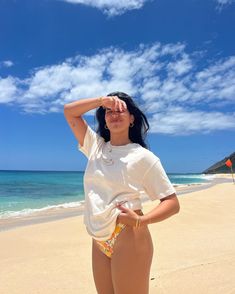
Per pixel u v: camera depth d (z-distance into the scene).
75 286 5.09
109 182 2.69
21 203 20.00
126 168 2.70
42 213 14.92
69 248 7.65
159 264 5.86
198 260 5.98
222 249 6.82
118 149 2.83
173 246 7.38
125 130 2.94
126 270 2.59
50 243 8.30
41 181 54.75
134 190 2.68
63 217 13.53
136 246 2.60
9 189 33.56
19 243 8.37
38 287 5.09
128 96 3.06
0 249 7.77
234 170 121.75
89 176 2.84
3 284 5.27
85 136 3.05
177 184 47.16
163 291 4.54
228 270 5.20
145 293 2.70
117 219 2.57
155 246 7.41
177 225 10.35
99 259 2.79
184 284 4.74
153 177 2.73
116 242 2.60
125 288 2.62
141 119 3.08
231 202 16.86
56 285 5.16
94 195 2.75
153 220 2.57
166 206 2.66
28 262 6.50
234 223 10.87
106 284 2.79
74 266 6.12
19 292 4.91
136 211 2.68
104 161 2.80
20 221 12.55
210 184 45.41
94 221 2.69
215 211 13.46
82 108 2.96
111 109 2.91
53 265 6.22
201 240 7.94
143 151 2.78
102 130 3.18
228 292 4.39
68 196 25.34
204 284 4.70
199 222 11.00
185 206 14.63
